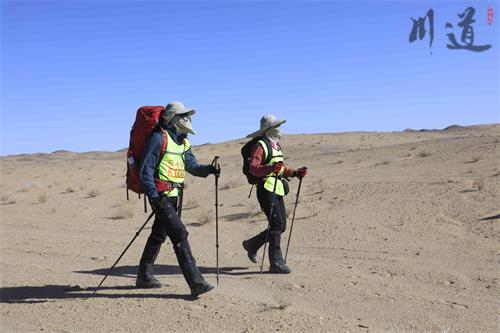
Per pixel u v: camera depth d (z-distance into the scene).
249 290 7.82
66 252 11.39
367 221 13.32
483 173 18.88
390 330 6.15
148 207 19.72
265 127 8.84
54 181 37.44
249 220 15.09
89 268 9.74
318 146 64.56
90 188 28.39
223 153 67.19
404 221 13.00
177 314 6.69
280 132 8.99
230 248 11.47
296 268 9.27
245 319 6.45
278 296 7.48
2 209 21.20
